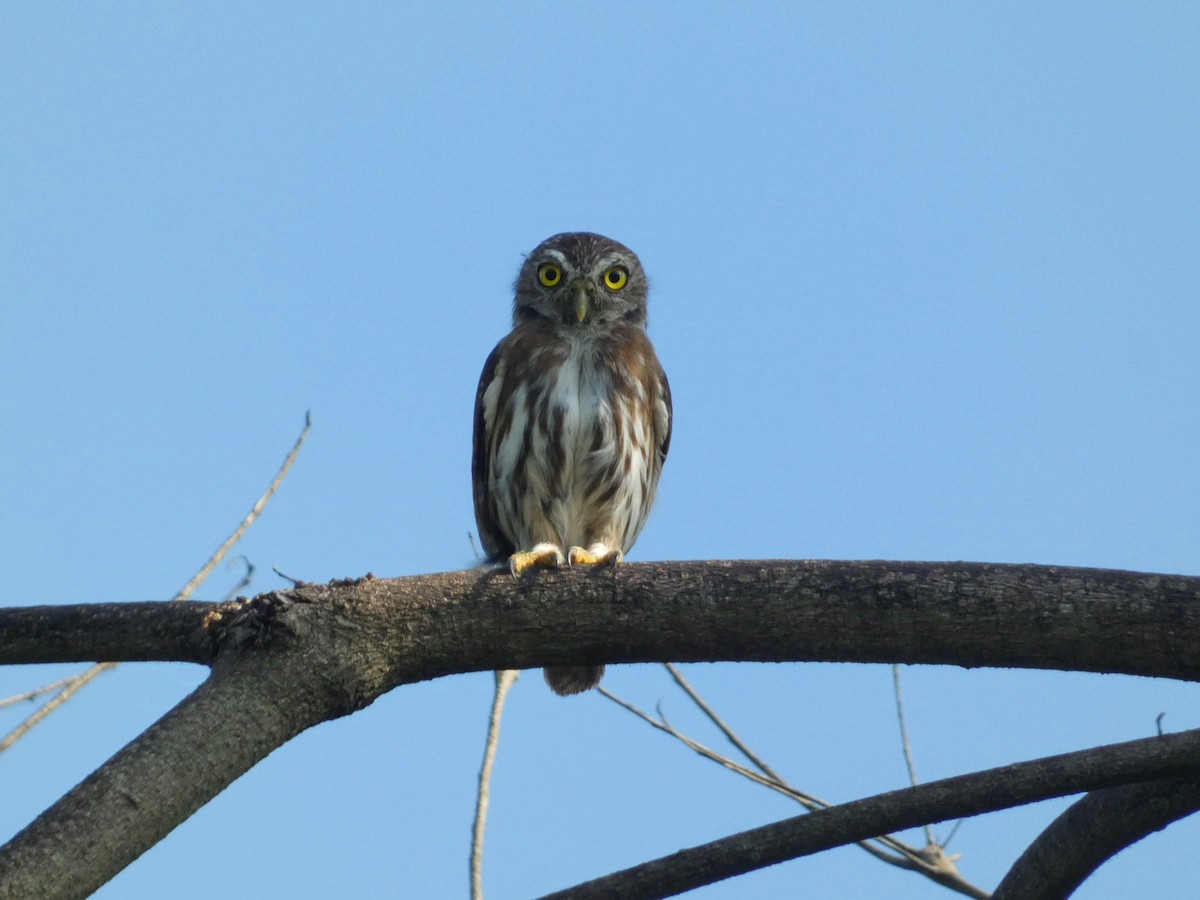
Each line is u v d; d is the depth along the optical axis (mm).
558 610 9719
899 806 8516
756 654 9719
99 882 8141
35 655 9703
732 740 12547
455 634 9695
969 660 9453
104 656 9664
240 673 9070
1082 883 10000
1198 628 9039
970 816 8609
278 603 9312
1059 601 9188
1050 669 9445
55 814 8156
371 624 9461
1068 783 8547
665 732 12602
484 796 10906
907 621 9352
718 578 9625
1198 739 8617
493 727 11195
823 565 9602
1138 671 9250
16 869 7875
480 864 10648
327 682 9250
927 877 11891
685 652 9773
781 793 12188
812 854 8539
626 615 9672
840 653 9578
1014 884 10070
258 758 9023
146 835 8336
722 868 8477
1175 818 9453
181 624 9508
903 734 12906
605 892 8469
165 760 8516
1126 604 9125
